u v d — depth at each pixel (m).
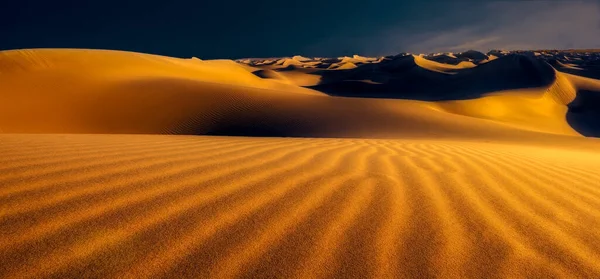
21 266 1.50
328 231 2.08
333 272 1.64
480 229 2.24
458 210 2.59
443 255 1.86
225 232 1.97
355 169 3.78
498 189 3.26
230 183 2.90
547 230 2.28
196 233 1.93
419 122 23.25
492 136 19.91
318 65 150.25
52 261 1.55
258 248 1.82
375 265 1.72
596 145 14.46
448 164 4.41
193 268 1.59
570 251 1.98
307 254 1.79
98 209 2.13
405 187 3.13
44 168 2.85
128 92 28.28
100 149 3.87
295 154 4.51
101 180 2.68
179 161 3.54
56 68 34.06
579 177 4.02
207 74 56.16
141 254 1.67
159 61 50.81
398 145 6.46
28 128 22.27
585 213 2.66
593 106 51.69
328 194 2.78
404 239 2.03
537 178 3.83
